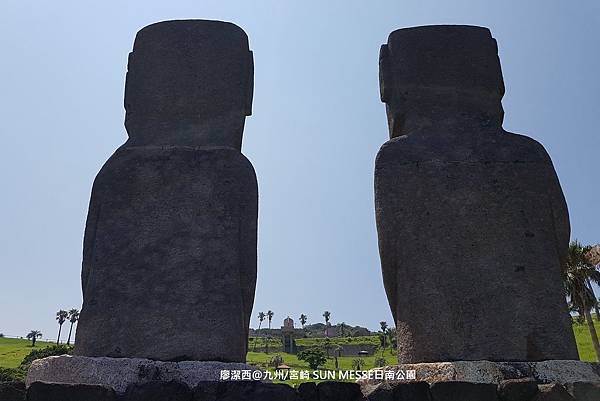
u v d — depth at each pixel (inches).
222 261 198.4
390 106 239.3
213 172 213.9
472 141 220.4
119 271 197.8
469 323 188.9
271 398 158.1
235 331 188.5
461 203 206.7
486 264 197.5
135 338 186.5
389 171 212.8
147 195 210.8
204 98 232.8
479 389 163.0
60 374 174.1
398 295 200.1
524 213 206.1
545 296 192.9
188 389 162.4
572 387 163.0
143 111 232.8
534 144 220.7
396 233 205.0
